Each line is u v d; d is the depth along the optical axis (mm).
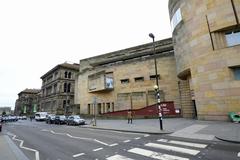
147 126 19406
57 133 18062
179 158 7578
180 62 26047
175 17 26875
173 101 30578
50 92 70125
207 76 20156
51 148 10766
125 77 39812
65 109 56469
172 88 33406
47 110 68312
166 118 28688
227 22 18828
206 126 15812
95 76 43719
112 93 41188
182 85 30391
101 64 48500
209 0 20422
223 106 18500
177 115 29469
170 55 34750
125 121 28031
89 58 53469
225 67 18750
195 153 8258
